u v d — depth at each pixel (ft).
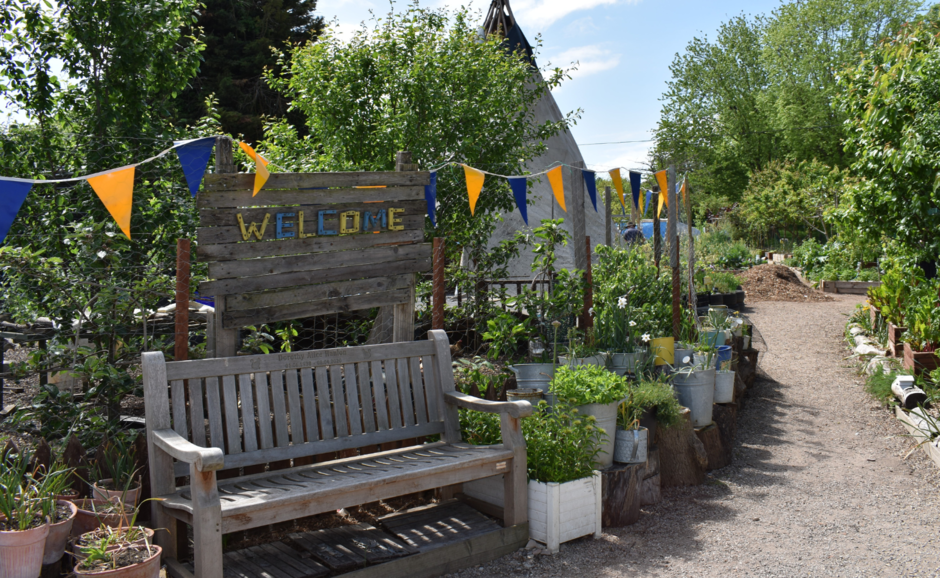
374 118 22.56
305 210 13.19
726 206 118.11
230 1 66.08
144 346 13.52
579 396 13.73
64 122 16.29
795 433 21.34
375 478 10.56
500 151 23.34
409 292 14.73
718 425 18.58
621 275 24.59
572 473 12.73
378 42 22.79
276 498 9.66
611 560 12.16
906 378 22.54
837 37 111.55
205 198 12.01
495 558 11.98
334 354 12.44
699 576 11.57
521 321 22.08
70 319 13.62
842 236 49.49
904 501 15.46
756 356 27.30
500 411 12.45
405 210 14.58
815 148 112.06
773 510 14.93
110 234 13.33
